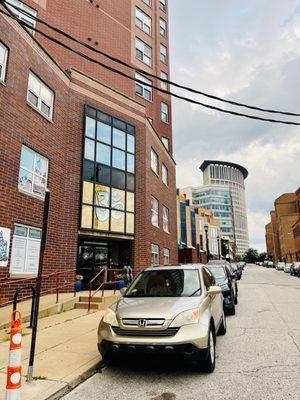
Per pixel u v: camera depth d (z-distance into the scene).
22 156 12.79
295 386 4.81
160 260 22.73
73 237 15.28
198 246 41.91
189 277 6.85
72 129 16.28
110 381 5.24
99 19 24.83
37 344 7.13
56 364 5.76
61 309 11.41
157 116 30.12
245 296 17.50
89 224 16.09
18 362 4.10
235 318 10.72
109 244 18.39
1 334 7.98
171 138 31.23
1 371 5.43
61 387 4.74
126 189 18.50
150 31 31.14
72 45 22.20
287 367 5.68
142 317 5.39
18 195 12.24
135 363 6.08
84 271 17.02
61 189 15.02
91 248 17.59
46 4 20.73
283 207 98.12
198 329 5.30
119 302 6.30
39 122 13.88
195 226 54.25
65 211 15.11
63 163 15.39
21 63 13.03
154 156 23.61
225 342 7.54
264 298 16.28
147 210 20.16
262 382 5.01
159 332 5.23
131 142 19.58
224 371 5.56
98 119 17.80
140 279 7.13
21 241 12.30
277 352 6.61
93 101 17.77
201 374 5.44
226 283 11.77
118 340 5.28
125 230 17.84
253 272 55.84
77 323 9.48
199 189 159.12
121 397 4.62
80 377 5.25
